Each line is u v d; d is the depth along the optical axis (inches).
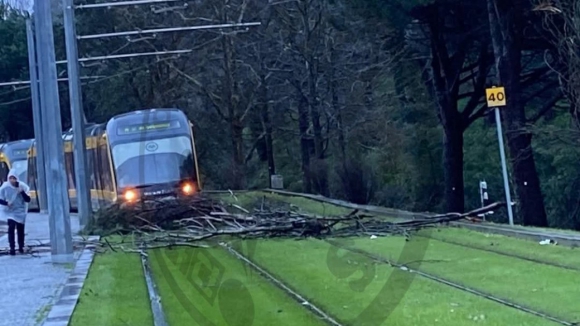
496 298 792.3
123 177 1716.3
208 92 2962.6
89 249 1440.7
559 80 1782.7
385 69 2603.3
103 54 2979.8
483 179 2829.7
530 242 1179.3
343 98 2751.0
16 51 3973.9
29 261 1346.0
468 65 2380.7
